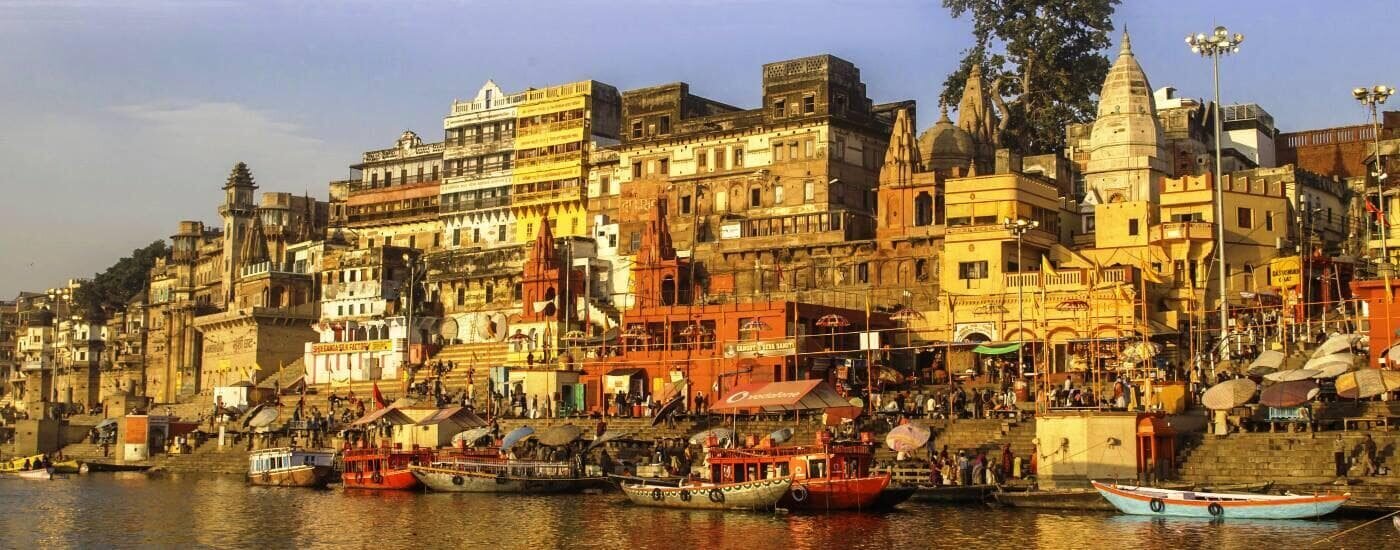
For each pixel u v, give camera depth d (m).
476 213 127.12
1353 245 95.69
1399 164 89.44
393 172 136.88
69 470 98.31
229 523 62.75
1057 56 113.62
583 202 119.62
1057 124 113.19
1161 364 74.50
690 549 52.56
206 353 136.88
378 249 124.69
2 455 118.94
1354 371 61.41
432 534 57.59
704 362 88.50
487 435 78.75
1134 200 95.12
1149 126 96.62
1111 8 112.44
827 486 59.69
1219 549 49.50
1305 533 52.09
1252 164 108.31
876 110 117.81
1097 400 67.69
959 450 66.44
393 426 85.31
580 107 120.69
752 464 62.56
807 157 105.31
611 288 112.00
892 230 96.25
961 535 53.62
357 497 71.50
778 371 84.44
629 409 84.81
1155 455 61.56
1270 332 80.00
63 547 57.47
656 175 113.12
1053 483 62.69
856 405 70.56
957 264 89.38
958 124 108.38
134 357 156.38
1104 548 50.38
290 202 150.50
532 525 59.25
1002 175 90.88
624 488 65.00
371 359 113.25
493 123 127.62
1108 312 82.12
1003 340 85.94
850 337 90.62
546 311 105.38
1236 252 88.19
